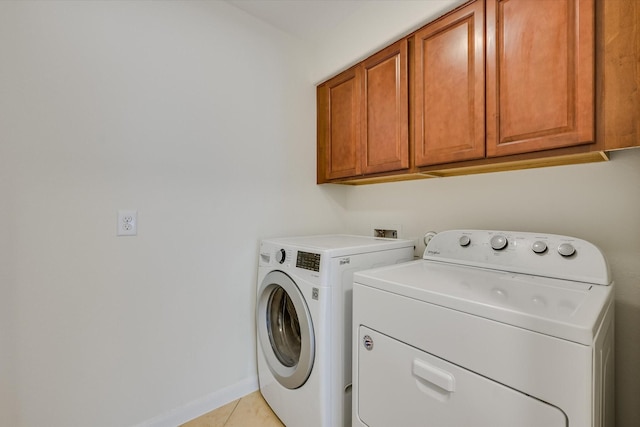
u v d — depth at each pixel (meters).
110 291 1.33
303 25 1.89
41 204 1.18
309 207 2.09
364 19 1.69
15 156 1.13
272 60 1.89
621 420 1.11
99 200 1.30
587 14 0.94
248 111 1.78
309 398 1.29
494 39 1.16
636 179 1.09
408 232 1.87
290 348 1.56
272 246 1.60
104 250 1.32
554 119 1.01
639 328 1.08
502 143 1.14
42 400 1.18
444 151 1.33
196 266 1.58
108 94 1.32
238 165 1.74
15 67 1.12
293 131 2.00
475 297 0.80
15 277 1.13
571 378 0.62
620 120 0.89
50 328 1.20
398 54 1.54
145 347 1.43
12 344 1.13
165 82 1.48
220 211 1.67
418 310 0.89
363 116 1.74
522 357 0.68
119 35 1.34
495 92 1.16
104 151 1.31
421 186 1.80
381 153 1.64
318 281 1.26
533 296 0.82
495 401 0.72
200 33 1.59
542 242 1.10
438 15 1.34
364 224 2.16
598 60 0.93
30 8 1.15
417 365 0.88
